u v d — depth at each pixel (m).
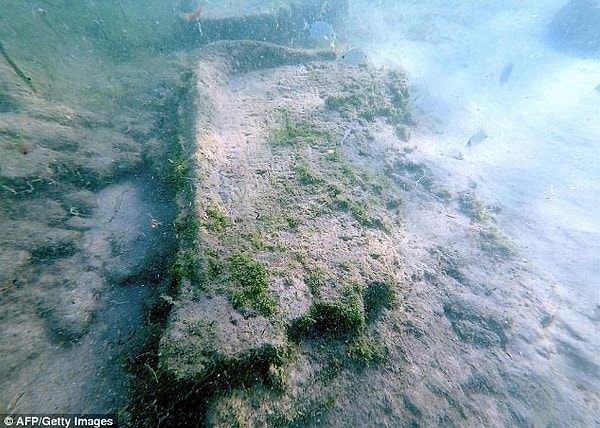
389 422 2.47
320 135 4.49
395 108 5.89
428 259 3.74
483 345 3.19
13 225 3.01
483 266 3.92
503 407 2.81
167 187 3.87
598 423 2.83
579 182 6.14
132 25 7.84
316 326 2.60
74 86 5.57
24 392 2.18
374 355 2.72
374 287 2.89
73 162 3.79
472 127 7.61
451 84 9.66
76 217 3.37
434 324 3.17
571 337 3.50
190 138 3.83
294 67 6.31
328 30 6.01
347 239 3.16
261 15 8.34
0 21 6.20
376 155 4.68
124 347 2.52
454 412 2.67
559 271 4.32
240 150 3.95
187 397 2.04
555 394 2.96
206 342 2.13
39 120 4.13
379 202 3.91
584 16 11.73
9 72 4.77
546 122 8.13
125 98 5.66
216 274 2.52
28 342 2.39
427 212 4.43
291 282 2.63
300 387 2.38
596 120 8.21
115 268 3.04
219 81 5.38
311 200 3.44
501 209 5.18
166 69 6.99
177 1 9.16
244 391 2.16
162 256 3.18
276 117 4.74
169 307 2.62
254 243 2.84
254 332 2.25
